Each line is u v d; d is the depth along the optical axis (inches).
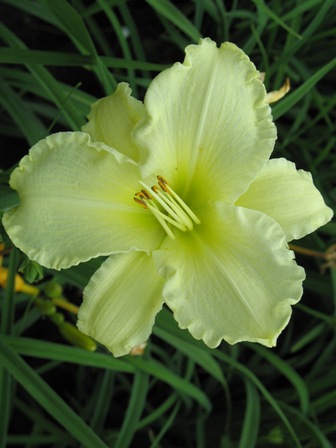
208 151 9.6
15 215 9.0
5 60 12.3
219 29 17.8
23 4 17.0
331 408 17.6
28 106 16.3
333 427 16.3
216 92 9.1
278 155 18.9
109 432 17.2
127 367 14.6
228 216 9.5
